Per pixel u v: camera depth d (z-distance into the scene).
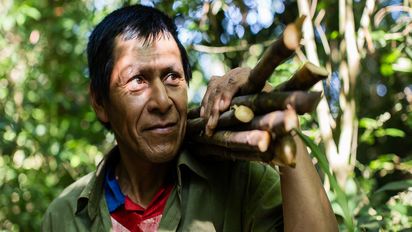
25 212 4.04
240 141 1.37
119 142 1.71
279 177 1.70
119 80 1.61
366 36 2.76
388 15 3.55
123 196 1.71
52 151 4.20
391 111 3.75
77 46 4.61
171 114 1.60
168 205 1.66
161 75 1.61
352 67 2.72
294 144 1.30
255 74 1.38
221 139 1.48
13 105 4.35
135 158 1.69
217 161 1.72
